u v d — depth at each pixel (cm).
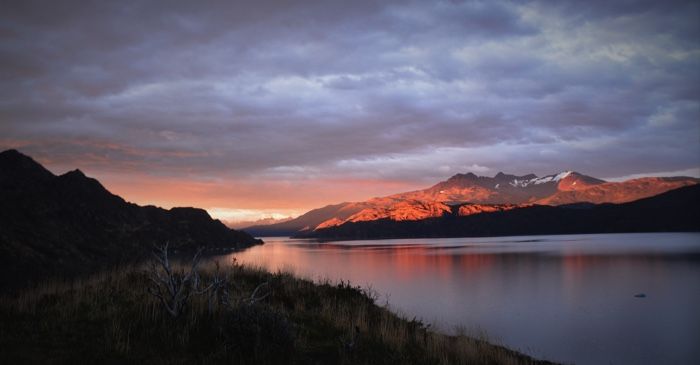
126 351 926
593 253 9494
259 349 976
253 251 11656
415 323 1588
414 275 5675
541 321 2952
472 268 6744
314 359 1017
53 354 891
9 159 8281
